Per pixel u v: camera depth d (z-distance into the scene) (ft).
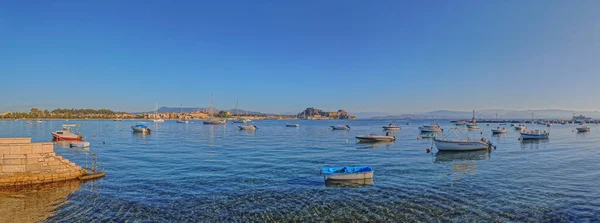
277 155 151.74
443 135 346.33
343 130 430.20
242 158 140.15
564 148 188.65
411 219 61.31
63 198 73.20
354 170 94.22
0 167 79.46
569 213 64.23
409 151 172.14
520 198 74.43
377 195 77.56
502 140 259.19
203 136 297.33
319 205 69.82
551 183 89.45
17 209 65.67
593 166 118.52
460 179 95.30
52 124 646.74
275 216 63.00
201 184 88.07
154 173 103.09
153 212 64.69
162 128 489.67
